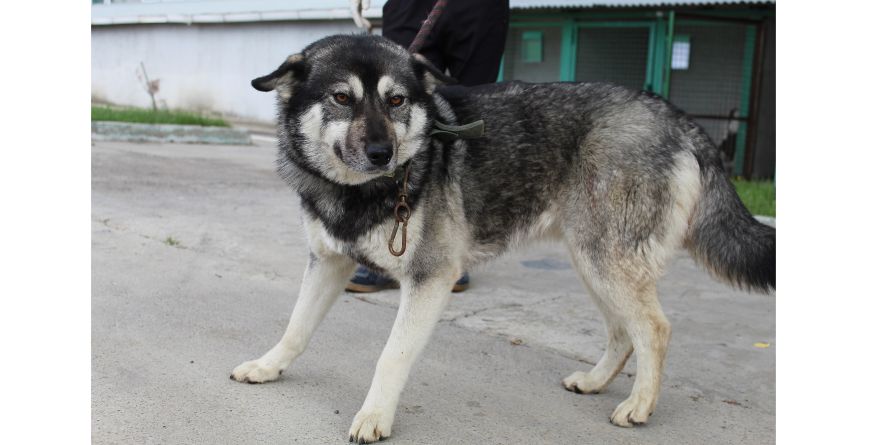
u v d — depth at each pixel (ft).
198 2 54.03
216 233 18.90
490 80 14.66
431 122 10.04
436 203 9.99
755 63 32.58
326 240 10.10
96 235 17.98
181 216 20.39
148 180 25.13
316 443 9.04
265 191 25.03
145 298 13.87
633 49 35.53
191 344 11.84
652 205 10.36
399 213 9.54
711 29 34.35
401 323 9.69
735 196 11.03
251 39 51.65
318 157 9.71
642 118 10.62
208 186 25.09
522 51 38.47
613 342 11.16
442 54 14.53
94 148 31.24
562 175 10.87
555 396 10.93
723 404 10.80
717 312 15.08
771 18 33.35
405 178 9.59
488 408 10.33
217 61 53.78
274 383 10.68
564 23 36.45
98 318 12.60
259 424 9.40
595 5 34.63
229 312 13.51
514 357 12.28
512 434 9.59
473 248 10.88
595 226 10.44
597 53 36.35
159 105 57.41
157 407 9.59
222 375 10.78
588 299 15.64
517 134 10.85
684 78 34.94
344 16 45.91
